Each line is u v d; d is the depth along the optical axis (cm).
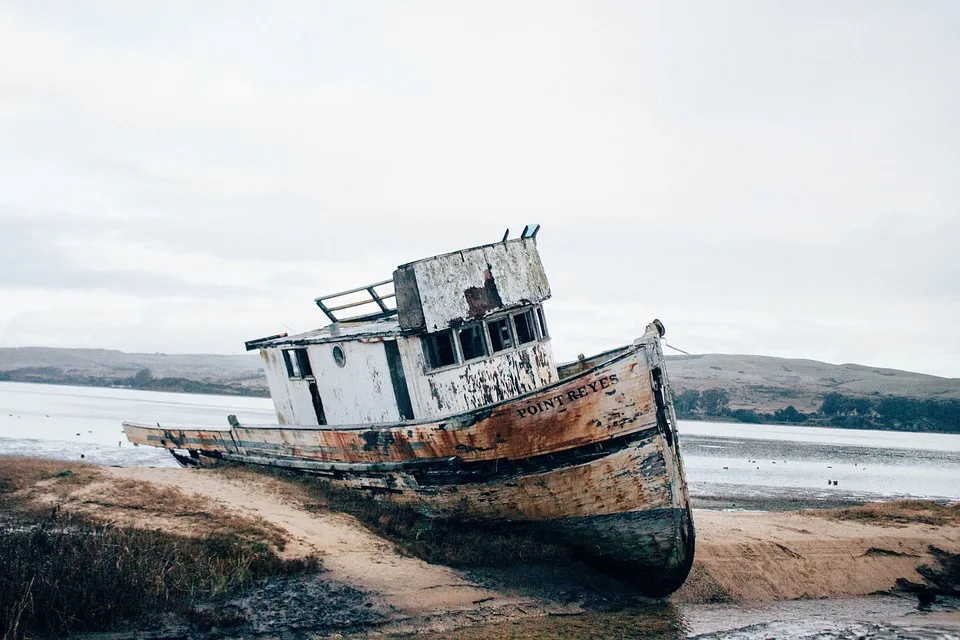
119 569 1110
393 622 1203
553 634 1232
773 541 1781
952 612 1535
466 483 1554
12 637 971
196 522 1399
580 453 1456
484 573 1441
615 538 1484
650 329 1470
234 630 1109
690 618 1402
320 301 1992
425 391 1609
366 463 1689
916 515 2041
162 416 5606
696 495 2745
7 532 1204
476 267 1664
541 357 1775
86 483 1556
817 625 1398
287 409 2041
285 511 1571
